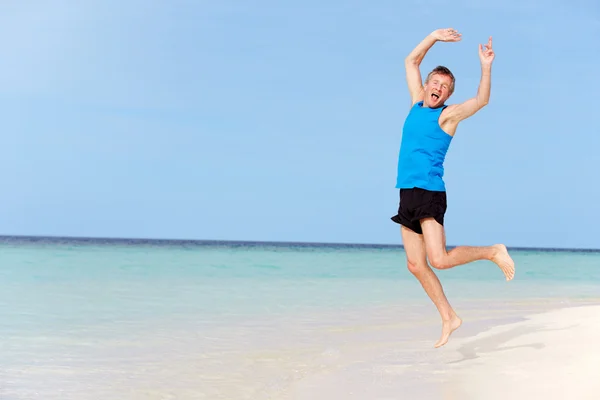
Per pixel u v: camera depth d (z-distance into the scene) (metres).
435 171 4.94
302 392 4.87
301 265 24.16
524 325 7.98
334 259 31.67
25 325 7.97
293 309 9.88
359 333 7.69
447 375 5.20
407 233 5.18
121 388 5.14
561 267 29.41
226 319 8.74
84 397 4.91
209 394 4.96
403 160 5.07
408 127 5.05
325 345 6.89
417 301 11.12
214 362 6.05
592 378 4.78
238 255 34.88
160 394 4.96
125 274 16.61
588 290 14.66
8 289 12.03
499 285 15.80
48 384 5.27
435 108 5.00
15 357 6.19
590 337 6.72
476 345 6.65
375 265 25.22
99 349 6.61
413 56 5.47
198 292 12.20
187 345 6.86
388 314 9.45
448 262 4.91
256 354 6.40
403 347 6.72
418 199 4.93
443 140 4.95
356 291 12.97
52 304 9.95
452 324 5.27
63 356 6.27
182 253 35.28
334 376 5.39
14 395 4.94
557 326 7.70
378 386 4.93
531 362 5.51
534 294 13.24
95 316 8.79
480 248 5.07
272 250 50.66
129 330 7.75
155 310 9.49
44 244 50.88
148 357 6.24
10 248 37.62
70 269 18.25
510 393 4.46
